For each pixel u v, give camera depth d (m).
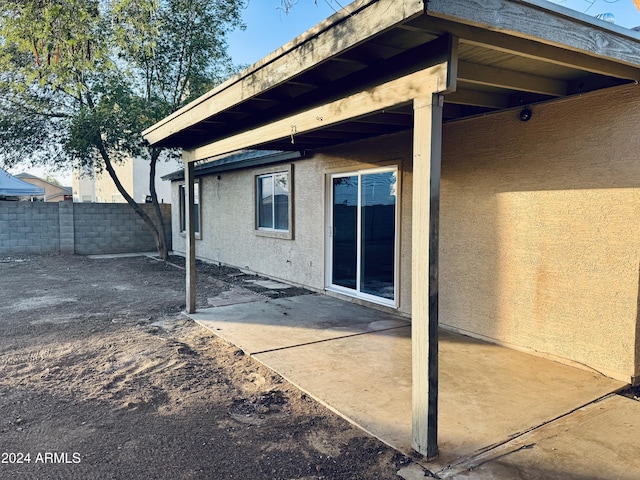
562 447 2.97
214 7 12.76
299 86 4.02
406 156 6.25
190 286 6.77
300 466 2.82
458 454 2.91
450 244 5.66
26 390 4.00
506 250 4.99
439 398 3.72
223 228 12.27
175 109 12.42
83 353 5.00
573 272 4.38
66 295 8.32
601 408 3.54
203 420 3.45
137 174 23.27
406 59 2.98
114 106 11.53
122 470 2.78
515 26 2.59
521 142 4.76
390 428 3.25
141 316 6.70
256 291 8.59
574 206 4.33
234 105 4.57
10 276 10.52
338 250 7.97
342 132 6.55
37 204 14.30
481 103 4.64
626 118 3.89
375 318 6.41
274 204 9.92
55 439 3.16
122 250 15.64
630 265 3.95
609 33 3.02
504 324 5.06
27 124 12.04
